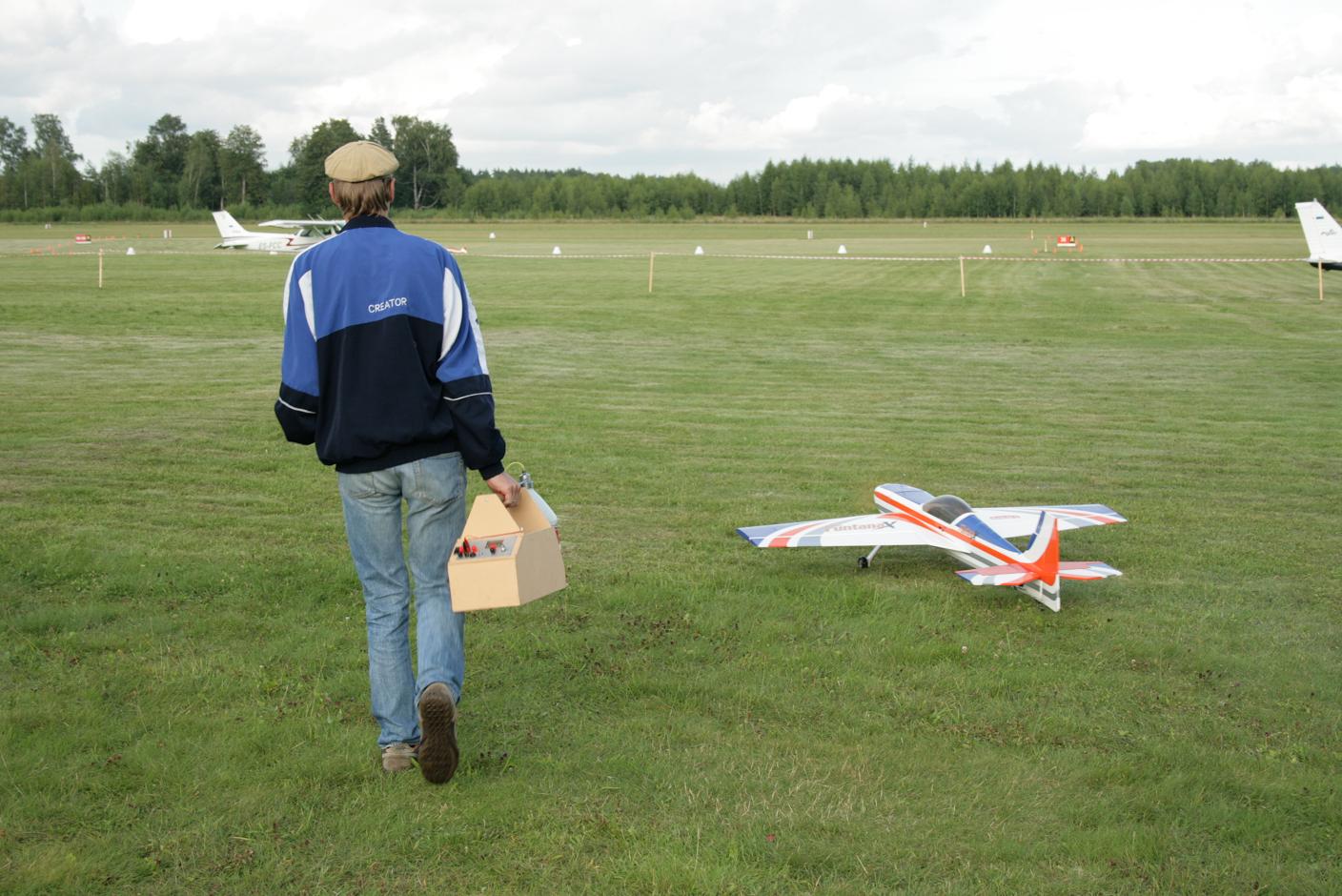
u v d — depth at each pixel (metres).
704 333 21.39
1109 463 9.82
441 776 3.43
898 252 60.09
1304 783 3.62
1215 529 7.48
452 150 145.12
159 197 136.50
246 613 5.37
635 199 145.75
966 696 4.41
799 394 13.99
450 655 3.53
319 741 3.82
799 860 3.05
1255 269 42.06
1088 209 140.75
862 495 8.53
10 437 10.55
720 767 3.67
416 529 3.56
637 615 5.44
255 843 3.12
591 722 4.08
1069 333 21.53
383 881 2.93
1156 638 5.22
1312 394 14.12
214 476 8.91
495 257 51.41
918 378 15.45
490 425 3.44
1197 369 16.48
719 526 7.51
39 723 3.95
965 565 6.46
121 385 14.23
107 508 7.76
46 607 5.38
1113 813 3.38
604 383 14.82
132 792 3.42
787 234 94.94
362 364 3.38
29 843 3.09
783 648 4.97
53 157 135.62
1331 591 6.04
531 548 3.49
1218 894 2.94
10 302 26.81
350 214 3.53
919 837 3.20
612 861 3.03
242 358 17.17
